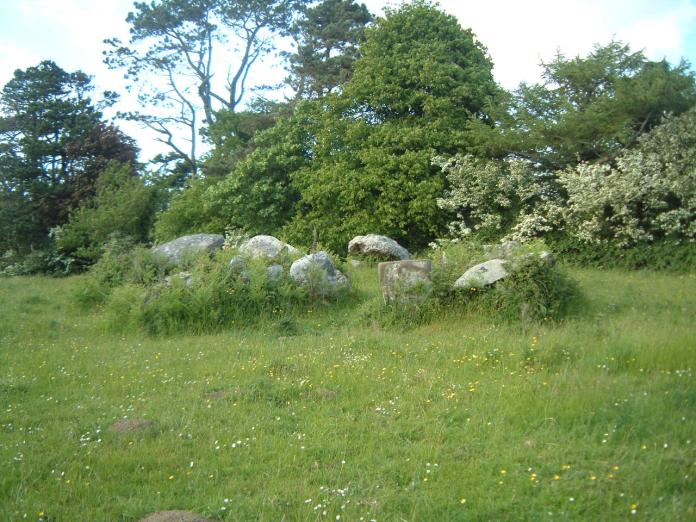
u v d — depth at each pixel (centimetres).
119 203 2747
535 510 482
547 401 685
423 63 2122
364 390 778
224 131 3059
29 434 671
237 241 1747
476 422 654
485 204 1970
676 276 1512
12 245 3284
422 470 555
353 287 1399
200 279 1269
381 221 2019
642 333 893
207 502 519
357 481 545
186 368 916
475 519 474
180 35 3681
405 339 1026
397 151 2081
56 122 3538
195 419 700
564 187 1808
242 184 2358
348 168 2127
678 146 1652
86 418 718
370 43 2292
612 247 1708
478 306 1145
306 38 3644
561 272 1158
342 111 2256
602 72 1859
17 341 1161
